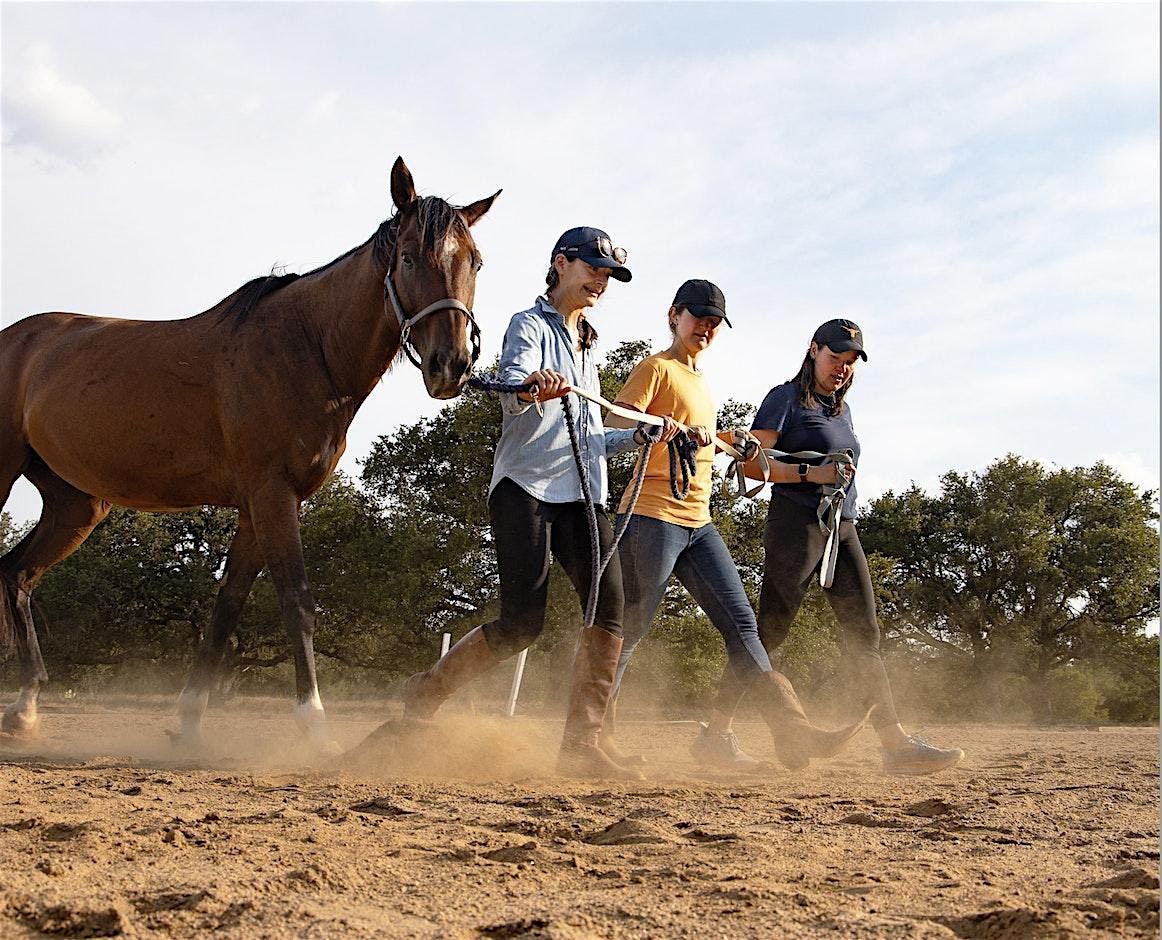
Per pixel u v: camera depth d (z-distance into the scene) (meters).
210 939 2.11
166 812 3.63
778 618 5.82
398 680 29.91
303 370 5.96
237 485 6.09
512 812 3.81
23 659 7.04
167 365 6.19
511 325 5.11
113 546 33.94
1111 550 42.41
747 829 3.53
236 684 34.09
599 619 5.13
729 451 5.54
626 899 2.48
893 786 4.94
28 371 6.86
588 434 5.19
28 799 3.88
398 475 27.22
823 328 5.83
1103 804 4.27
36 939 2.13
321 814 3.62
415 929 2.16
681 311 5.55
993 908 2.37
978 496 44.81
